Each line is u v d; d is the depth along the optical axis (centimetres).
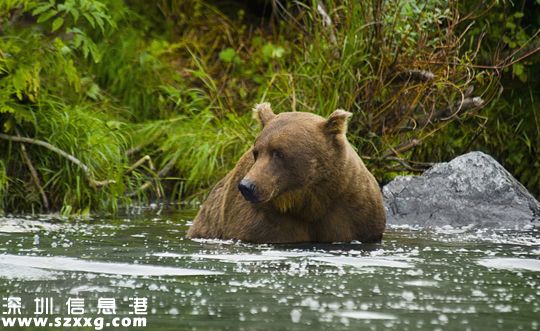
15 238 1493
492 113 2314
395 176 2066
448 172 1889
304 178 1430
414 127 2062
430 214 1828
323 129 1455
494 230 1688
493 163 1895
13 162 1992
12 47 1992
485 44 2308
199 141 2289
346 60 2095
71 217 1866
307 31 2283
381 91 2067
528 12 2353
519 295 1048
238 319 917
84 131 2069
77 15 2042
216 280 1123
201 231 1591
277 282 1112
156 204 2144
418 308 973
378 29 2084
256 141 1457
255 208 1484
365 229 1502
